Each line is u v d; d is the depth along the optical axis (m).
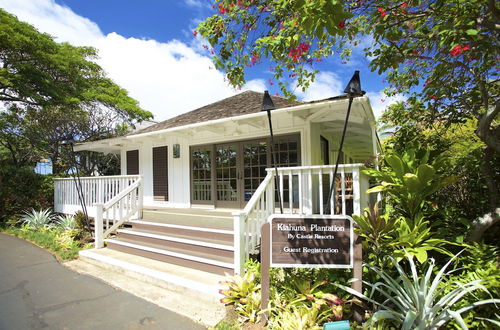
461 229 3.55
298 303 2.83
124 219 6.23
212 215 5.45
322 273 3.16
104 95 13.52
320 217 2.84
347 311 2.77
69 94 12.09
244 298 3.10
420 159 3.75
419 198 3.30
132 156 9.53
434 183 3.23
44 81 10.55
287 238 2.87
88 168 13.83
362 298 2.80
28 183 10.35
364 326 2.42
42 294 3.68
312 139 6.02
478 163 3.85
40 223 8.00
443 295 2.56
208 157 7.55
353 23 3.73
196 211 6.68
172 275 3.98
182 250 4.79
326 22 2.07
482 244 3.00
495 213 3.08
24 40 9.62
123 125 14.79
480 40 2.91
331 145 8.26
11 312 3.19
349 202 4.38
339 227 2.81
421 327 2.22
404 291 2.52
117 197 6.07
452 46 2.71
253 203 4.01
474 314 2.40
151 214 6.36
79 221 7.17
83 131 12.26
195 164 7.84
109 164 15.03
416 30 3.64
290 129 6.12
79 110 12.12
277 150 6.33
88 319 3.02
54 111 11.02
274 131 6.35
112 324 2.91
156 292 3.72
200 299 3.48
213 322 2.93
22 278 4.29
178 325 2.88
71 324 2.91
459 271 3.10
